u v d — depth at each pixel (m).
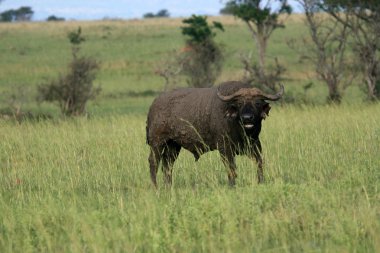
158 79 184.75
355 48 102.56
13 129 68.88
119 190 38.69
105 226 29.14
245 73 118.69
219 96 38.69
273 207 30.64
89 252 26.81
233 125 39.56
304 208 29.58
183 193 35.78
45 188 40.50
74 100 108.56
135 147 51.53
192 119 41.34
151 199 33.12
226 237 26.38
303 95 110.44
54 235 28.97
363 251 25.02
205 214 29.53
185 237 27.16
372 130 51.38
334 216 28.30
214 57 135.88
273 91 108.31
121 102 134.75
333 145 46.69
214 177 40.16
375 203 30.95
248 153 39.88
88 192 38.44
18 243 28.22
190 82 138.38
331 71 103.81
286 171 41.28
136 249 26.53
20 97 121.94
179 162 46.47
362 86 111.69
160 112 42.94
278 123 62.59
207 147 41.47
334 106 82.75
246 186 34.47
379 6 100.81
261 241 26.77
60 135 63.16
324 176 39.31
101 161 47.66
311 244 26.53
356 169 36.69
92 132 64.94
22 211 32.97
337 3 101.50
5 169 50.38
